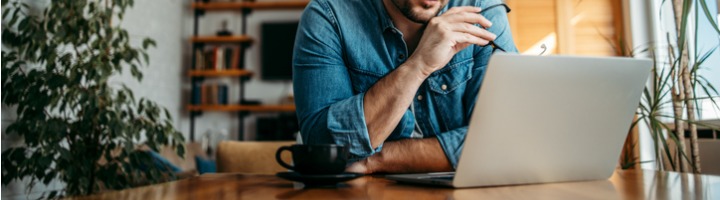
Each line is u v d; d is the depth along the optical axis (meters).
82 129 2.41
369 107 0.93
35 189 2.75
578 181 0.74
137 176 2.57
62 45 2.86
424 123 1.14
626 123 0.73
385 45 1.13
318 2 1.10
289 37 4.97
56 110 2.79
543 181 0.71
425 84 1.13
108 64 2.50
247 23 5.16
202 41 5.04
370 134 0.93
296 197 0.58
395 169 0.99
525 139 0.66
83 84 2.91
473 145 0.63
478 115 0.61
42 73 2.33
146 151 2.62
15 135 2.55
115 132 2.40
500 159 0.65
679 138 1.83
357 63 1.11
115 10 3.70
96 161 2.52
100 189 2.56
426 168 1.00
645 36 2.71
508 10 1.24
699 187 0.65
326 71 1.03
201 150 4.45
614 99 0.70
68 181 2.45
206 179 0.85
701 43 2.22
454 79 1.13
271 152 1.88
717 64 2.10
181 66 5.01
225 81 5.11
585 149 0.71
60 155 2.41
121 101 2.59
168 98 4.68
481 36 0.97
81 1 2.53
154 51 4.37
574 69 0.64
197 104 4.89
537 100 0.64
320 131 0.94
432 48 0.94
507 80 0.61
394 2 1.12
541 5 3.16
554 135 0.67
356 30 1.11
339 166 0.70
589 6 3.08
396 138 1.11
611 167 0.75
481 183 0.66
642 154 2.46
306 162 0.68
